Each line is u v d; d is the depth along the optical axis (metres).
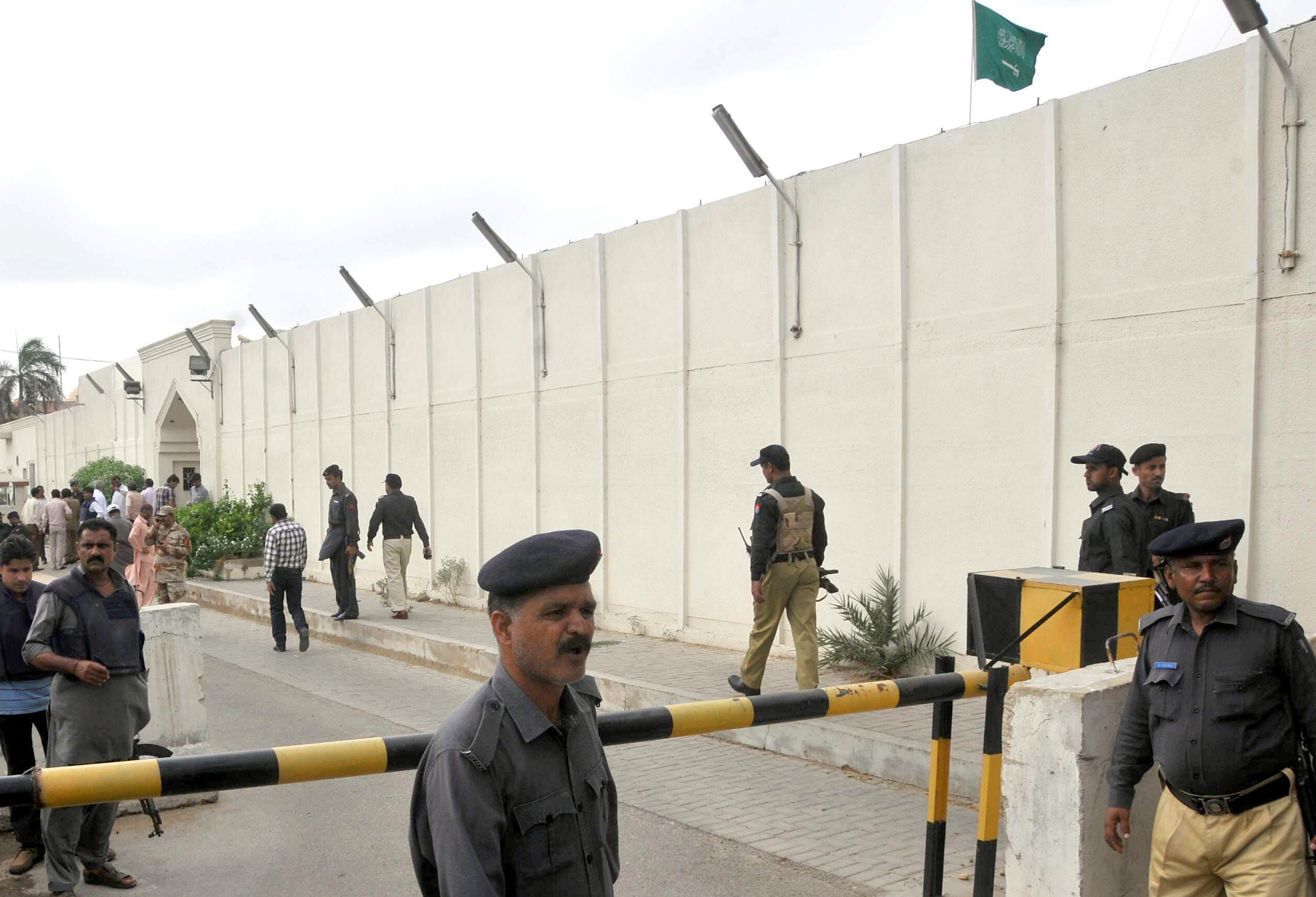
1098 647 4.50
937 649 8.79
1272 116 6.84
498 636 2.26
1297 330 6.72
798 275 10.15
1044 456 8.11
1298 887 3.27
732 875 5.42
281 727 8.98
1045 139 8.12
